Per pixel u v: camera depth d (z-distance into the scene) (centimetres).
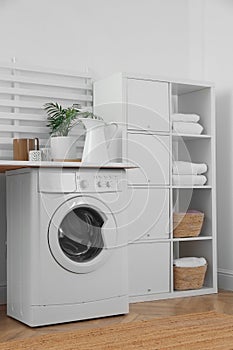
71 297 330
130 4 454
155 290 401
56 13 420
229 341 280
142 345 275
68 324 326
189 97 454
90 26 434
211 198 429
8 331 311
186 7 480
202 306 372
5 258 391
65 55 422
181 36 477
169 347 271
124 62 449
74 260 338
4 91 393
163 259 405
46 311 322
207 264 431
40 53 411
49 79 412
